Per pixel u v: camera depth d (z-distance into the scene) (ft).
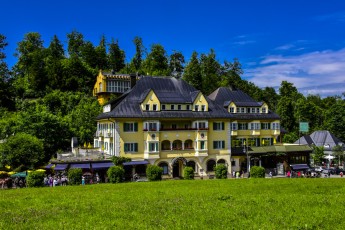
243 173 238.48
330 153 327.88
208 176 234.79
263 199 86.58
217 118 244.22
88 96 411.13
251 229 58.70
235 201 84.23
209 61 506.48
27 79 449.48
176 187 117.29
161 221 64.03
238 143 266.98
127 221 64.80
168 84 252.01
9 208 80.89
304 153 265.54
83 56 537.24
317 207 75.56
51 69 431.43
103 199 91.45
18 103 351.05
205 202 83.56
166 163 227.20
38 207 80.79
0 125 256.11
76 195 100.27
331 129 404.57
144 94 231.91
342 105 406.62
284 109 426.10
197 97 240.94
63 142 263.90
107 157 213.87
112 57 557.74
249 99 293.64
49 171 208.23
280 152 257.34
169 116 228.43
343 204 79.00
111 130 223.92
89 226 61.57
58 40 572.92
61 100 362.94
